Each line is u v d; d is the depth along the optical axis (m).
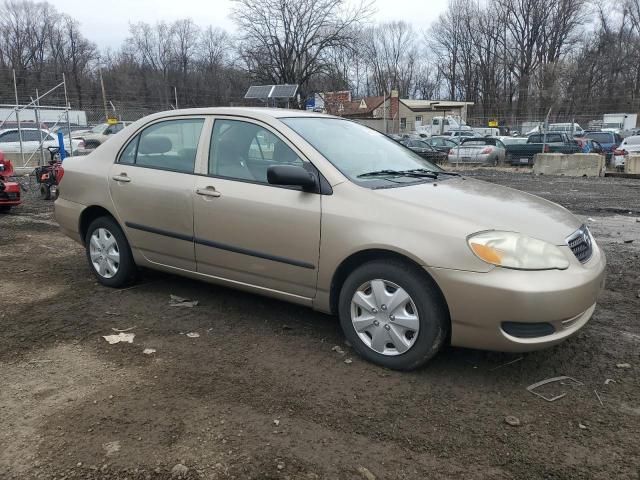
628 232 8.16
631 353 3.77
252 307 4.63
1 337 4.05
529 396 3.21
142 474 2.53
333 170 3.75
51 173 11.64
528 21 68.19
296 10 38.44
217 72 59.94
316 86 41.03
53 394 3.23
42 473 2.54
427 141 27.67
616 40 66.38
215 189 4.18
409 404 3.12
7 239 7.45
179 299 4.80
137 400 3.16
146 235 4.69
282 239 3.84
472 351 3.78
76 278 5.51
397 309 3.43
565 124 34.78
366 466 2.60
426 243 3.27
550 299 3.10
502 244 3.18
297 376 3.44
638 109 48.12
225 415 3.00
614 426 2.91
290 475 2.53
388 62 76.88
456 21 75.44
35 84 42.25
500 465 2.61
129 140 4.93
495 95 70.38
